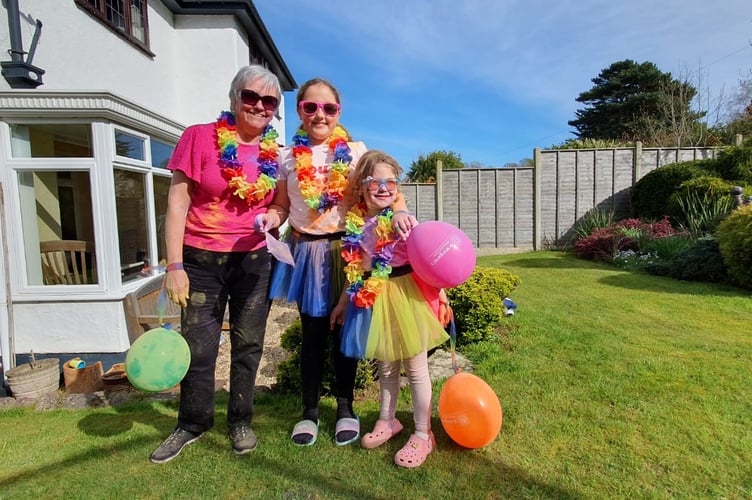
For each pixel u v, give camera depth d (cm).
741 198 754
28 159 382
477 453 213
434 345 206
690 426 233
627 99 2830
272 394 301
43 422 276
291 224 230
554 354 348
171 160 209
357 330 206
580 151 1073
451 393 210
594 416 246
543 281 670
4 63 387
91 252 401
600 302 525
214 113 829
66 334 397
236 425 227
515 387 288
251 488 190
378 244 206
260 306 228
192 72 826
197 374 218
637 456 207
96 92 372
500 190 1099
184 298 207
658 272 699
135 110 429
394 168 211
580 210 1086
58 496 188
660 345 364
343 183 215
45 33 451
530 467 201
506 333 407
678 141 1541
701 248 662
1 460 221
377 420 243
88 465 212
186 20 817
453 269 193
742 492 181
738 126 1493
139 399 316
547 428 234
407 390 291
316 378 232
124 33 629
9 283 366
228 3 798
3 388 359
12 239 384
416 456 203
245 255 219
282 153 231
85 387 365
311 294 218
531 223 1103
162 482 196
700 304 502
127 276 438
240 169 207
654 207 949
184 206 210
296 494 185
